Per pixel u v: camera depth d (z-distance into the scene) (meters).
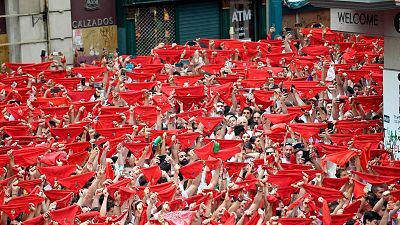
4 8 66.94
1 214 33.69
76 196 35.41
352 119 42.44
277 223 32.16
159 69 51.12
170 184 34.38
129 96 45.69
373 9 39.81
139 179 36.00
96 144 39.28
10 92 47.47
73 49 69.00
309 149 38.38
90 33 69.75
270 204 33.88
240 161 37.53
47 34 68.06
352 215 32.75
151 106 42.94
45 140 40.62
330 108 43.88
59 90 48.28
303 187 34.19
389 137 40.75
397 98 40.78
